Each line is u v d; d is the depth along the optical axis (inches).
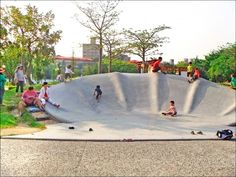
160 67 925.2
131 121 656.4
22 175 289.3
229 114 767.1
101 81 864.3
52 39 1464.1
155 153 378.9
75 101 778.8
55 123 623.5
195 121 690.8
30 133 494.6
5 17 1362.0
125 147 410.6
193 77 888.3
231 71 2117.4
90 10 1566.2
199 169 316.5
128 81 872.3
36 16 1409.9
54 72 2578.7
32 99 676.7
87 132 518.9
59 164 324.8
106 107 778.2
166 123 646.5
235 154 382.3
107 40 1667.1
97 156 359.9
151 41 1754.4
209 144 441.1
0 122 556.1
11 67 1807.3
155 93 834.2
